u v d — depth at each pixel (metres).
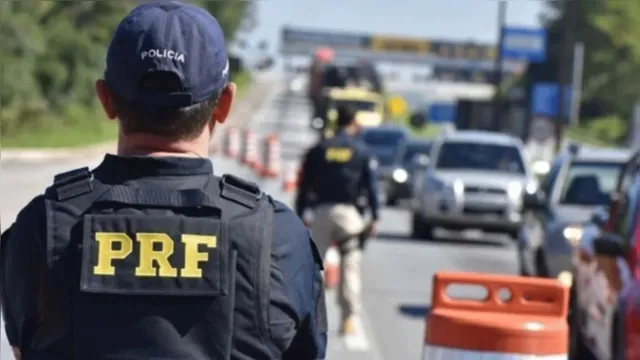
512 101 119.81
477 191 51.53
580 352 24.95
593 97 193.00
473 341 13.11
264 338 6.88
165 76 7.01
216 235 6.85
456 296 35.00
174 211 6.92
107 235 6.82
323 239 26.02
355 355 25.77
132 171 7.06
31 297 6.91
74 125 123.19
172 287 6.77
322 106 148.50
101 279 6.77
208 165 7.16
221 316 6.80
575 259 25.53
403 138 86.50
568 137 169.00
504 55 141.88
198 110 7.16
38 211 7.00
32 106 113.06
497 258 46.81
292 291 6.95
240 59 50.84
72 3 130.75
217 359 6.79
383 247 48.62
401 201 73.12
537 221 33.78
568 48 105.31
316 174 25.92
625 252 21.53
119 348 6.74
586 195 33.38
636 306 20.08
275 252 6.95
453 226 51.84
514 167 53.84
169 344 6.74
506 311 13.54
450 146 54.69
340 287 27.02
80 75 128.38
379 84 153.25
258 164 90.06
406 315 31.72
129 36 7.07
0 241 7.15
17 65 112.69
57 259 6.86
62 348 6.86
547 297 13.59
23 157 94.50
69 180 7.02
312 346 7.17
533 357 12.99
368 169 25.89
